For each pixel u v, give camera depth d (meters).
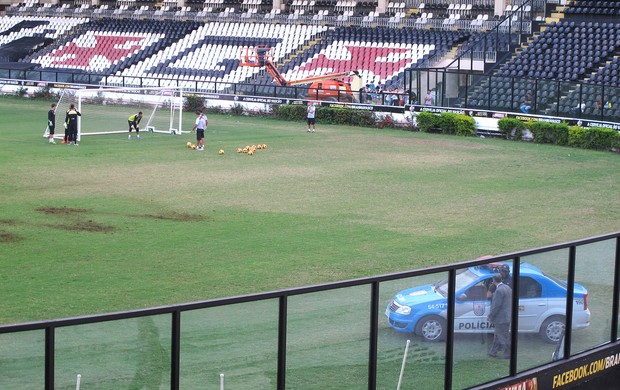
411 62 96.94
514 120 71.69
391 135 73.62
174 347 14.73
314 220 39.84
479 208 43.44
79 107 69.38
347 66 99.31
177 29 115.19
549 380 19.36
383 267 31.66
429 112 76.31
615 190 49.47
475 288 18.22
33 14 128.12
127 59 112.06
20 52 118.81
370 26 105.62
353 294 16.61
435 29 101.50
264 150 62.94
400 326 17.22
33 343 13.59
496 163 58.94
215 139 68.56
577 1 89.50
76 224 37.78
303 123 81.81
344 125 80.38
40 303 26.55
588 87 70.12
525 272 19.05
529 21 87.88
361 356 16.75
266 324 15.71
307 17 109.25
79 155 58.09
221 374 15.30
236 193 46.00
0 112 83.38
